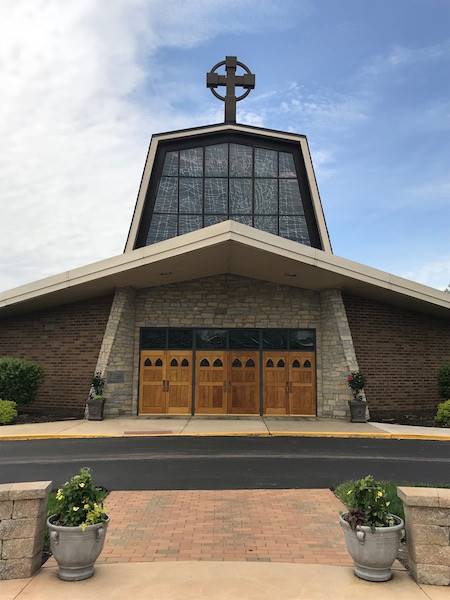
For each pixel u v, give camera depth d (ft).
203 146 73.92
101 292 62.39
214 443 43.73
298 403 62.80
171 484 29.73
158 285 64.75
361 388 57.36
